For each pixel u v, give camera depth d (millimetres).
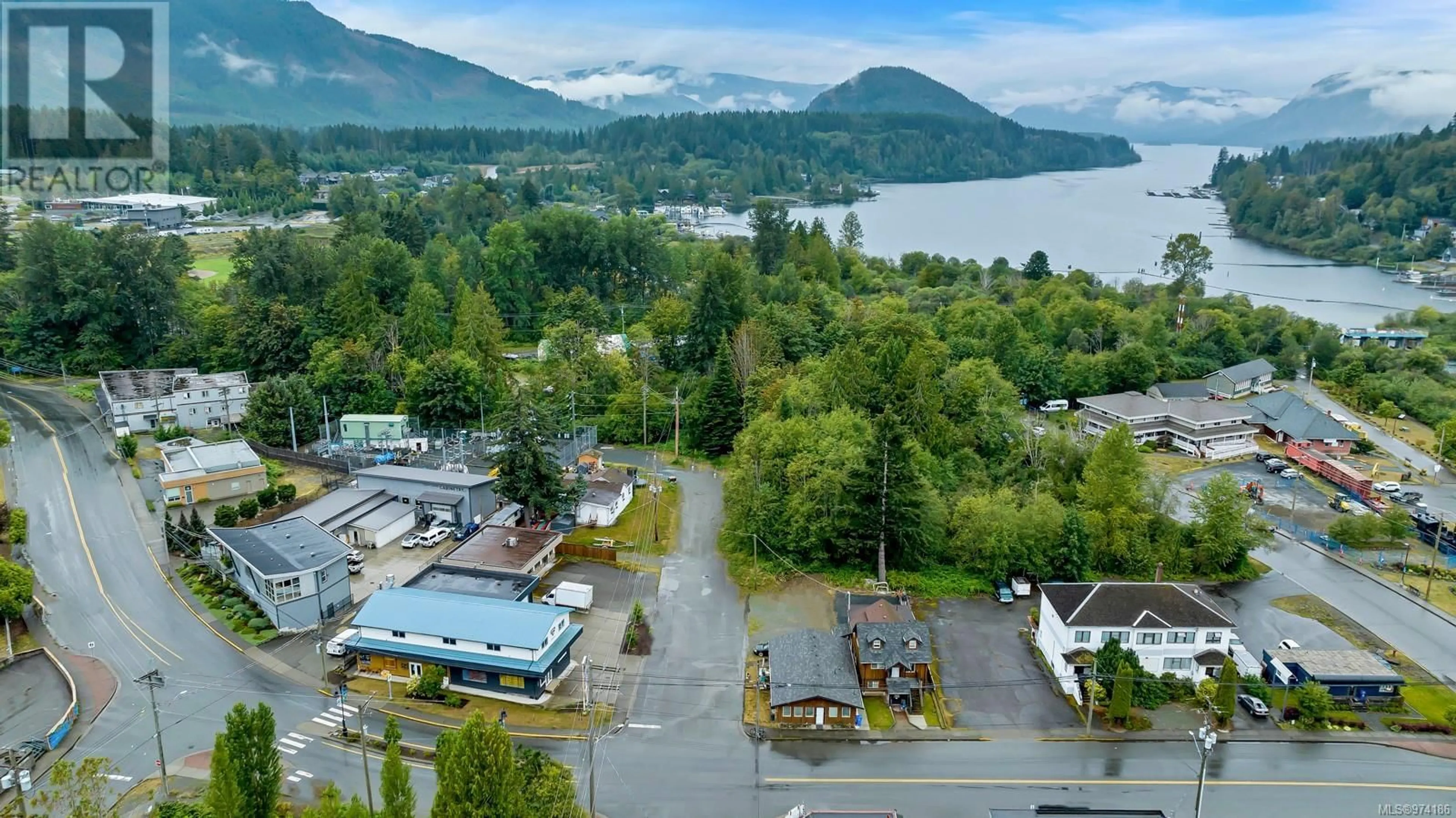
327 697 51844
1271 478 94500
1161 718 52406
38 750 45250
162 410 93750
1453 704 54344
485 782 35031
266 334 106688
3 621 56469
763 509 71375
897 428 68312
